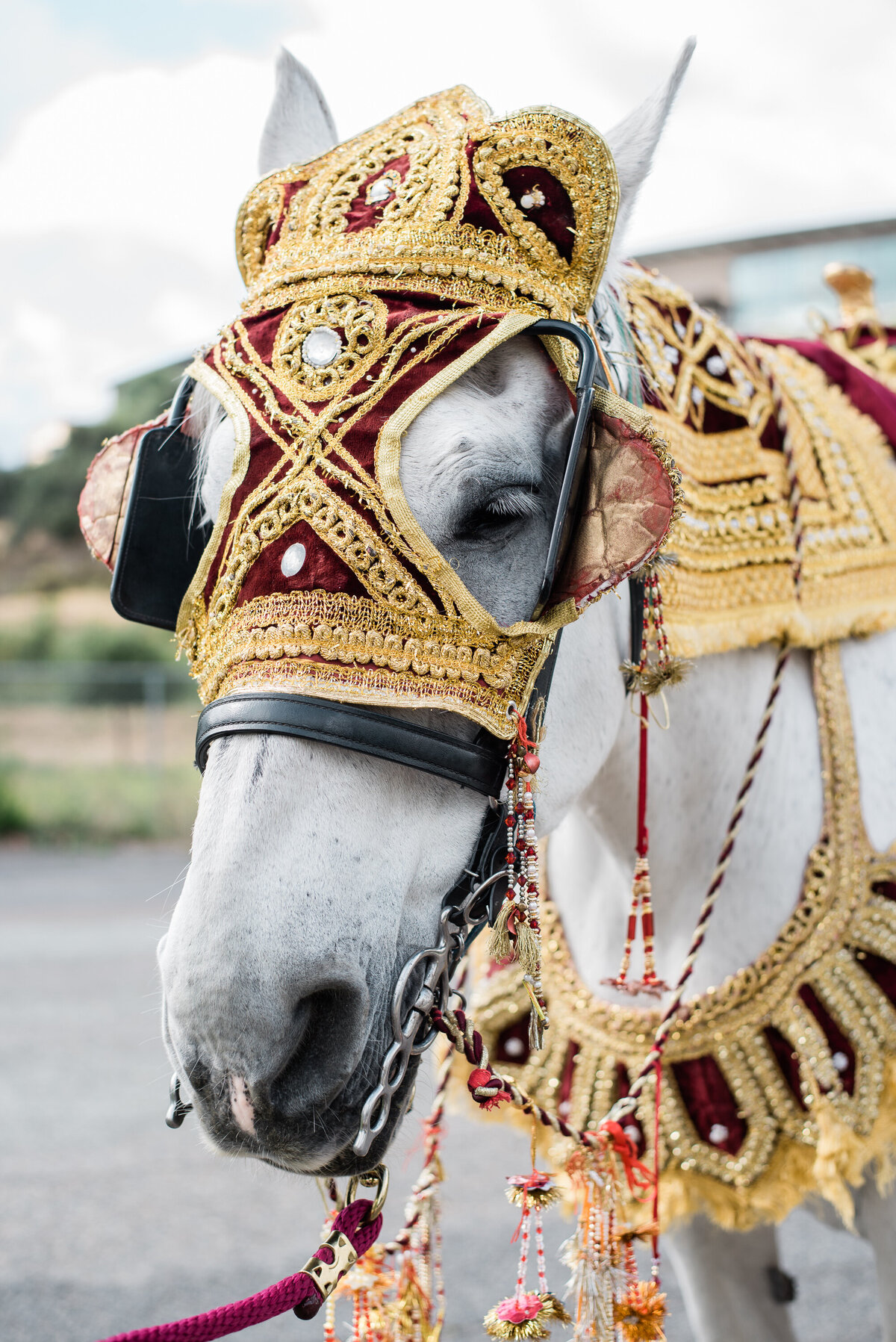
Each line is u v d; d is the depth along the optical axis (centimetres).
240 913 100
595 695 136
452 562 112
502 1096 122
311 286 119
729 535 154
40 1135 369
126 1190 331
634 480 117
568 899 173
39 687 1533
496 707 111
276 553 108
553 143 125
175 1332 105
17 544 2378
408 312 115
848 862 157
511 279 120
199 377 121
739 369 168
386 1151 112
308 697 106
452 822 113
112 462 146
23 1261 286
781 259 1233
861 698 167
